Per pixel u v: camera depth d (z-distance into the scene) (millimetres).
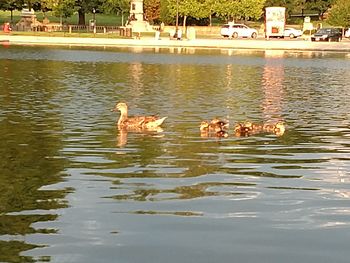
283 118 23016
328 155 16172
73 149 16422
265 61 53812
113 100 27094
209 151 16422
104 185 12758
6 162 14797
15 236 9820
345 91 32625
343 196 12219
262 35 91438
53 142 17375
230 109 25281
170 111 24234
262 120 22406
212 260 8930
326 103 27672
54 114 22734
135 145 17078
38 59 50562
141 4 92562
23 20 91438
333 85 35594
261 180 13391
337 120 22594
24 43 72938
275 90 32688
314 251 9273
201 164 14852
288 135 19203
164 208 11234
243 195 12180
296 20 113250
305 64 51250
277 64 50719
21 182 12945
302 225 10406
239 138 18516
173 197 11945
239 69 45281
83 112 23359
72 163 14734
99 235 9859
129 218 10664
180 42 73750
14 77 36469
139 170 14102
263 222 10539
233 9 95625
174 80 36688
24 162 14812
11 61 48031
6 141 17469
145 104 26141
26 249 9312
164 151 16328
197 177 13547
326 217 10859
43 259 8961
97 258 9000
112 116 22469
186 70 43438
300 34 87625
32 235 9867
